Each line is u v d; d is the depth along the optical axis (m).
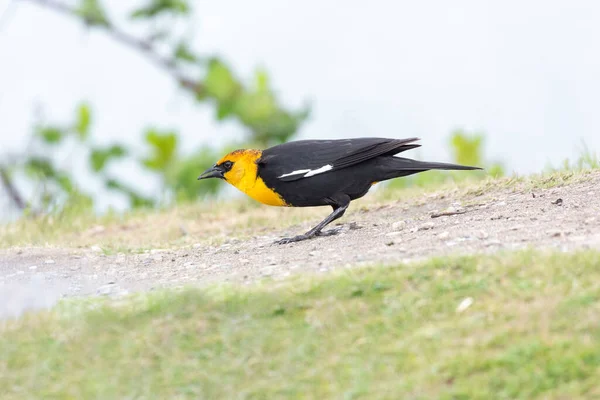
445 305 8.30
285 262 10.66
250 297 8.87
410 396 7.18
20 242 14.59
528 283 8.38
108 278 11.27
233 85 21.38
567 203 11.71
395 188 16.77
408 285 8.71
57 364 8.21
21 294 10.59
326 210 15.50
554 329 7.63
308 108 21.95
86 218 17.14
